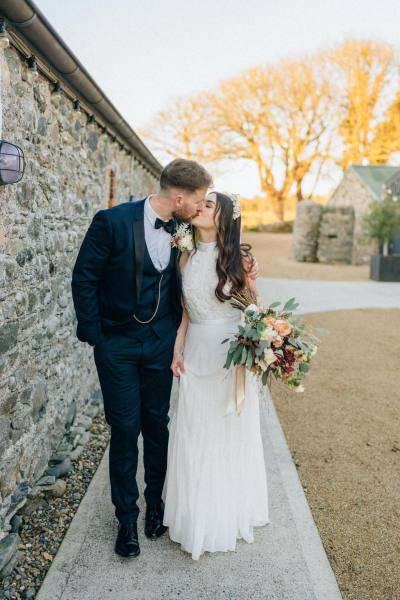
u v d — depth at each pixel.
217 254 2.37
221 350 2.44
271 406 4.43
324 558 2.41
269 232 32.28
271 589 2.20
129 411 2.37
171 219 2.35
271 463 3.36
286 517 2.74
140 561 2.36
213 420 2.42
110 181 5.29
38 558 2.39
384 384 5.18
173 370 2.51
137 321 2.35
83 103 3.82
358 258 19.66
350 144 32.44
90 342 2.36
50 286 3.26
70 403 3.81
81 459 3.39
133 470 2.43
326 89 31.42
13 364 2.60
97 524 2.63
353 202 20.28
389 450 3.65
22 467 2.75
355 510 2.87
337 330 7.80
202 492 2.39
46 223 3.15
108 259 2.30
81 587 2.18
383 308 10.03
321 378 5.35
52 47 2.63
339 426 4.07
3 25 2.23
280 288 12.83
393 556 2.48
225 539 2.42
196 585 2.21
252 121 32.53
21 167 2.30
